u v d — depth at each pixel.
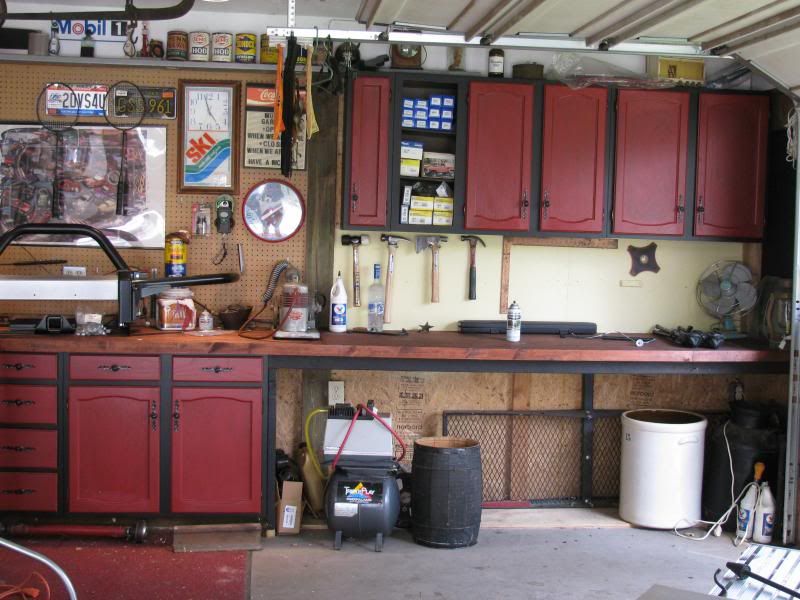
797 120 4.05
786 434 4.13
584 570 3.69
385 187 4.22
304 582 3.50
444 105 4.26
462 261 4.59
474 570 3.67
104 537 3.86
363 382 4.56
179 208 4.41
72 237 4.39
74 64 4.31
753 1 3.20
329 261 4.45
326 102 4.38
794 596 2.42
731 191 4.39
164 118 4.38
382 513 3.82
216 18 4.38
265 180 4.43
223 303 4.46
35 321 4.02
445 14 3.57
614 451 4.71
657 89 4.32
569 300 4.67
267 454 3.93
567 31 3.75
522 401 4.64
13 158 4.34
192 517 3.94
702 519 4.35
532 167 4.29
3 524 3.83
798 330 4.00
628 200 4.34
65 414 3.86
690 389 4.70
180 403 3.88
